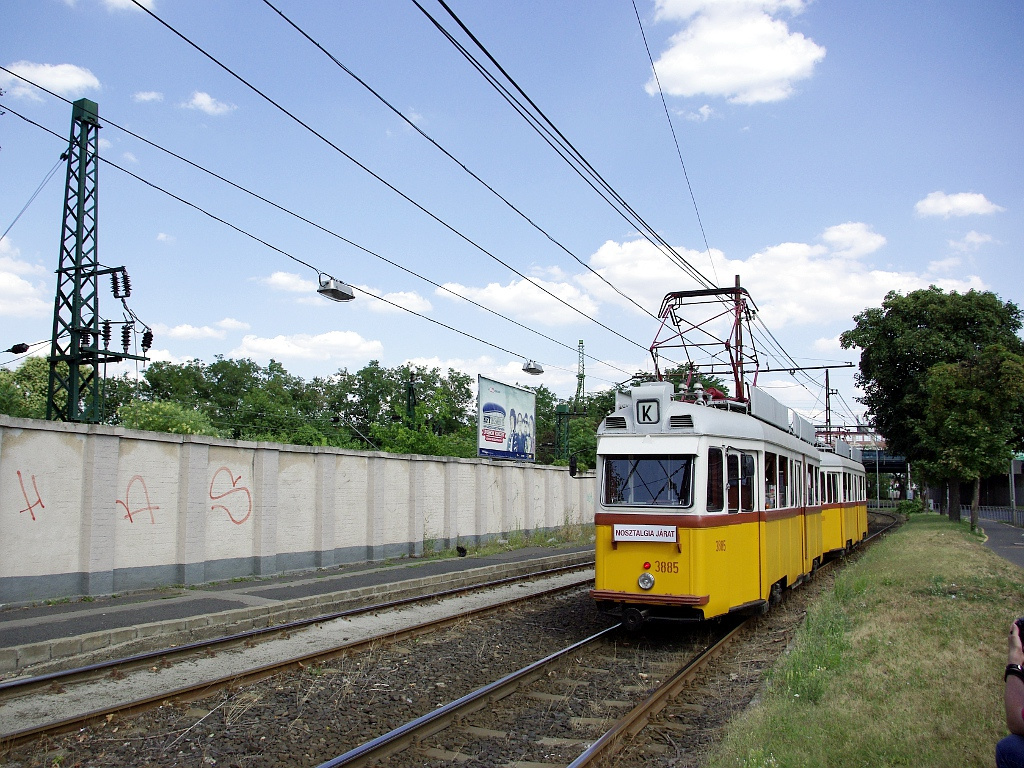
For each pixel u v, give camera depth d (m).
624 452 10.91
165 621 10.63
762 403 13.53
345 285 15.12
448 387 56.00
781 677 7.91
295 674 8.63
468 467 24.98
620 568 10.54
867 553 22.59
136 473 13.90
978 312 36.38
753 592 11.46
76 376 22.92
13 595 11.80
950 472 29.80
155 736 6.61
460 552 21.92
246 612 11.73
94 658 9.38
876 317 38.91
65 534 12.61
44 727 6.48
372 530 19.81
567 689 8.34
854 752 5.55
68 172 23.94
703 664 9.38
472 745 6.54
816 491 17.45
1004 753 3.82
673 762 6.05
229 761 6.12
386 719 7.22
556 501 31.84
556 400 65.31
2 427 11.78
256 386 52.75
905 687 7.24
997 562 17.94
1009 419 31.83
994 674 7.59
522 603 14.31
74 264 23.55
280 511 17.09
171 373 50.31
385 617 12.65
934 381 29.98
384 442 30.73
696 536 10.21
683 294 20.78
